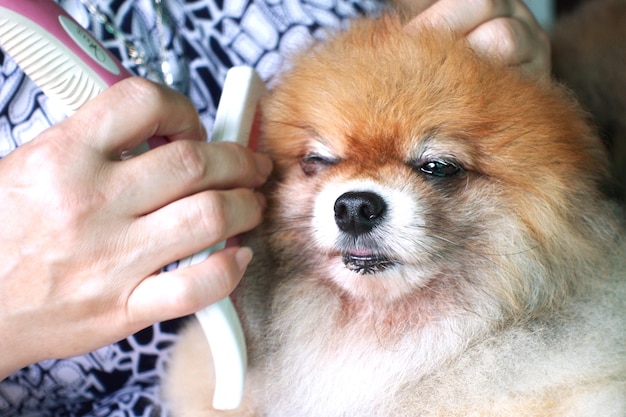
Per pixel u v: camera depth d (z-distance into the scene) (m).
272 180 0.34
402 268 0.32
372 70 0.31
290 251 0.34
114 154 0.28
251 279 0.35
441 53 0.32
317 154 0.33
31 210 0.27
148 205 0.28
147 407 0.37
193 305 0.28
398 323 0.33
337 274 0.33
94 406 0.39
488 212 0.32
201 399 0.36
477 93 0.31
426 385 0.32
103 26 0.38
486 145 0.31
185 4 0.42
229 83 0.32
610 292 0.32
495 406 0.31
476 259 0.32
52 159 0.27
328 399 0.33
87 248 0.27
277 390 0.34
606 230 0.32
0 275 0.28
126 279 0.28
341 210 0.31
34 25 0.27
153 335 0.39
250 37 0.41
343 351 0.33
